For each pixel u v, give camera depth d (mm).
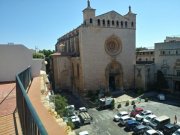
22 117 7508
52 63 63125
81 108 40281
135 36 56875
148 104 44094
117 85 57688
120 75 56469
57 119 8594
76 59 54656
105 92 53156
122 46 55656
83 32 51094
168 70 53531
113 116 37531
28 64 21250
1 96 13055
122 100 47906
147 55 74188
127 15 56156
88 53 51969
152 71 56562
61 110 31656
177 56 50656
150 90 55812
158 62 56219
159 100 46938
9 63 20312
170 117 35062
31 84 18266
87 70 52094
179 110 38812
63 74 58469
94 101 46969
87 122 34094
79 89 54531
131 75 57781
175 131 28500
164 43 53969
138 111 37625
